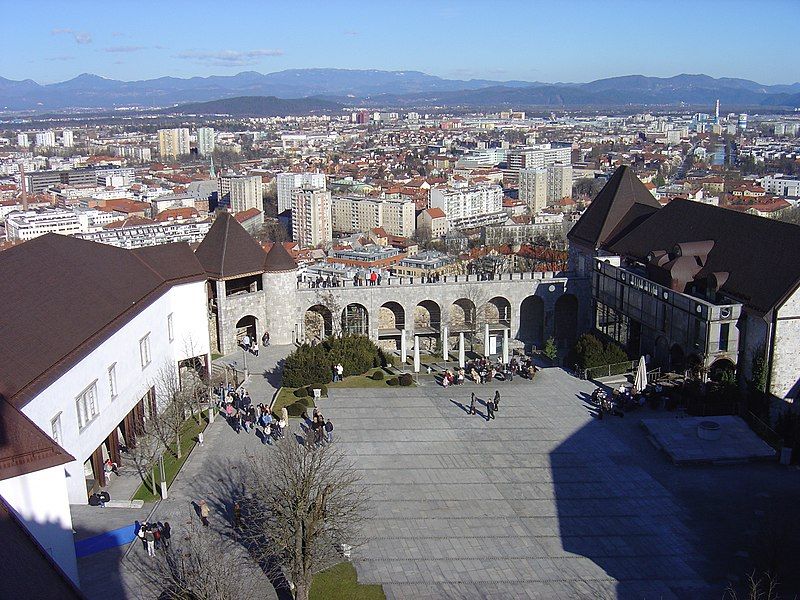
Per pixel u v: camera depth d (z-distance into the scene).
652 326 106.00
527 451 82.19
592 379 104.25
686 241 109.19
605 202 133.88
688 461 78.25
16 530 37.78
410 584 58.81
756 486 74.12
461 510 70.12
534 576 59.91
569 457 80.69
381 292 128.12
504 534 66.06
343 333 121.88
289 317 122.62
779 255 92.31
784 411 91.62
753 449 80.12
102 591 55.59
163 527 61.88
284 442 69.50
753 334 91.56
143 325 89.88
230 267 115.75
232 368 109.19
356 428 88.38
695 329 95.25
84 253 89.25
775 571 58.12
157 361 94.94
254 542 62.09
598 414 90.75
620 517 68.81
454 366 113.38
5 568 34.25
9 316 67.12
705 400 89.81
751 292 92.50
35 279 75.88
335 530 58.53
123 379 82.56
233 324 118.00
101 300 81.62
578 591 57.91
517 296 133.00
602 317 123.19
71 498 68.50
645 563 61.69
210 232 119.38
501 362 113.38
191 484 73.19
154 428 78.56
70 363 67.75
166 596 54.84
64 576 37.91
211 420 88.50
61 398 66.81
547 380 104.69
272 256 120.38
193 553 55.78
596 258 122.50
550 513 69.56
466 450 82.56
